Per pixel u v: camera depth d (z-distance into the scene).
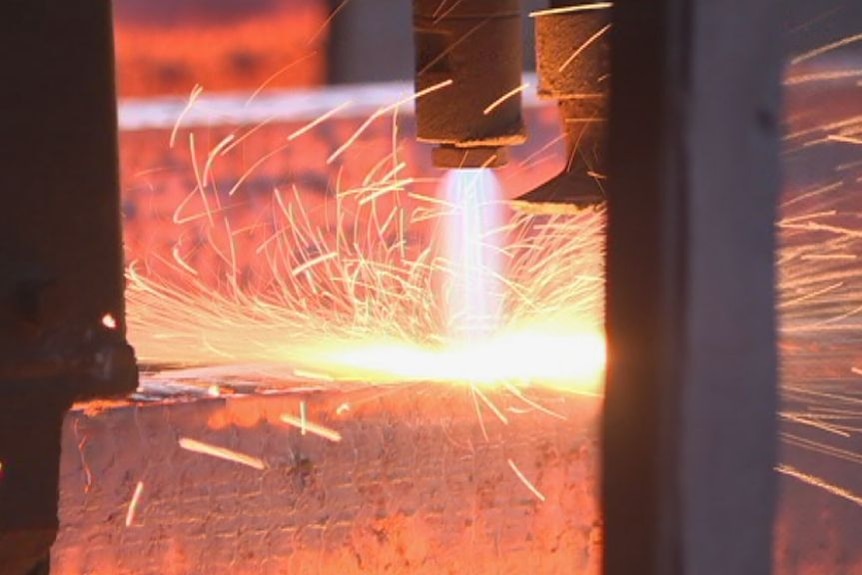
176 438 9.28
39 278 7.17
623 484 5.30
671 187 5.11
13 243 7.17
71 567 9.18
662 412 5.17
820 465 10.27
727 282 5.18
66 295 7.26
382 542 9.75
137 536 9.28
